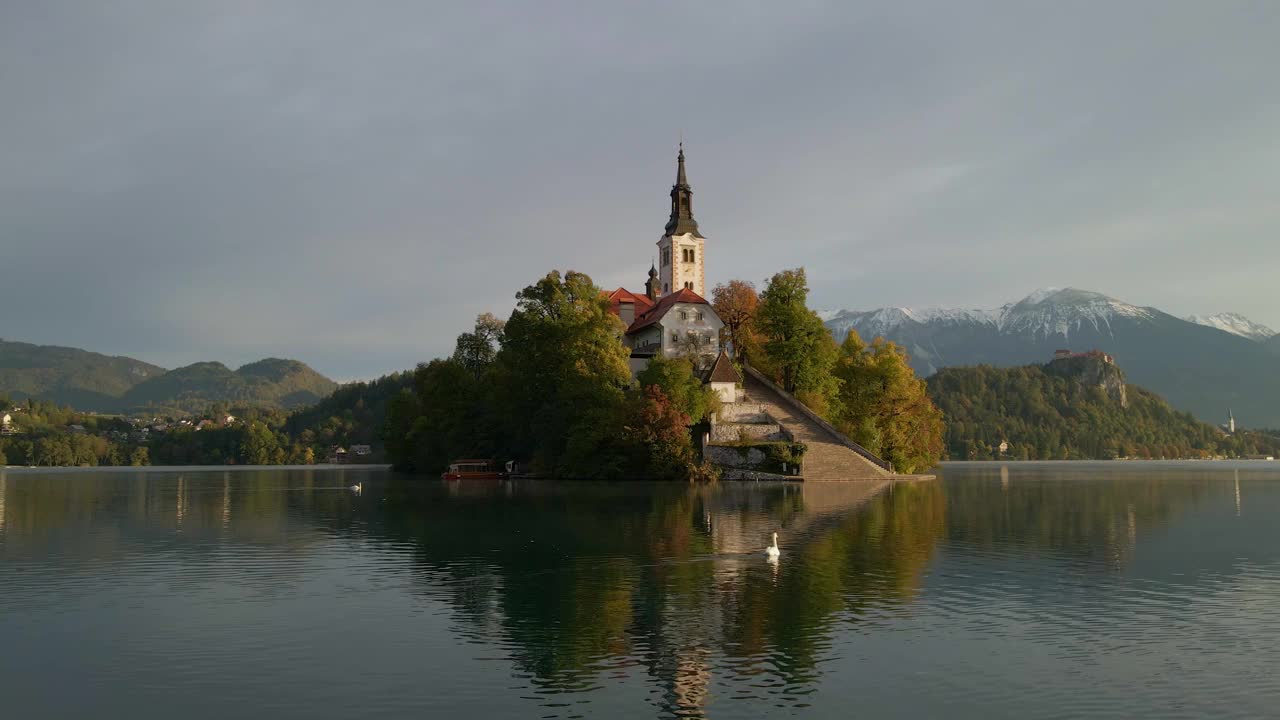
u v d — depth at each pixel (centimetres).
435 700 2377
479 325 16725
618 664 2684
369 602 3553
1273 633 3036
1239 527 6281
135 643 2942
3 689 2486
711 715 2252
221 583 3978
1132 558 4659
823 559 4591
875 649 2833
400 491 10388
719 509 7338
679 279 16838
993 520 6619
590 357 12512
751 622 3181
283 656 2789
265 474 18100
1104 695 2409
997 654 2777
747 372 14075
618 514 6950
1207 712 2289
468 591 3769
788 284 13238
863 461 11981
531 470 13362
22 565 4519
